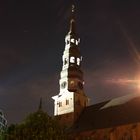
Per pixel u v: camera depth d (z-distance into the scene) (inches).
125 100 3211.1
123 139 2780.5
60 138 2239.2
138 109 2930.6
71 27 3993.6
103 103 3454.7
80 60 3823.8
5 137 2139.5
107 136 2920.8
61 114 3567.9
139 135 2679.6
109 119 3078.2
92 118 3312.0
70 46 3818.9
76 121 3447.3
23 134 2128.4
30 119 2237.9
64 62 3779.5
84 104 3639.3
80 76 3700.8
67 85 3624.5
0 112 5511.8
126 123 2829.7
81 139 3137.3
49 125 2231.8
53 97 3737.7
